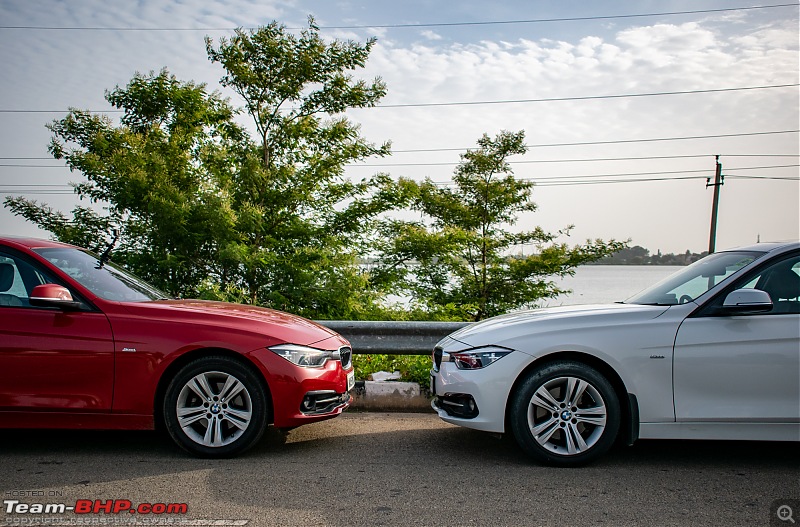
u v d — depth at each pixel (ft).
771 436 13.91
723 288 14.52
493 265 59.16
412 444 16.46
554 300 61.82
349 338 21.90
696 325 14.21
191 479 13.25
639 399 14.07
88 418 14.60
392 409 20.85
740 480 13.41
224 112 43.32
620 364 14.12
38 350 14.51
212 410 14.80
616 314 14.69
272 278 38.52
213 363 14.74
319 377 15.26
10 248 15.61
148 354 14.62
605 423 14.12
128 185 35.24
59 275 15.33
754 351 13.93
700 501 12.05
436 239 48.14
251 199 40.78
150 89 41.39
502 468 14.26
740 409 13.93
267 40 42.63
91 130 39.93
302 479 13.33
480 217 61.98
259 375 14.90
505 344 14.48
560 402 14.32
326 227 43.34
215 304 17.16
